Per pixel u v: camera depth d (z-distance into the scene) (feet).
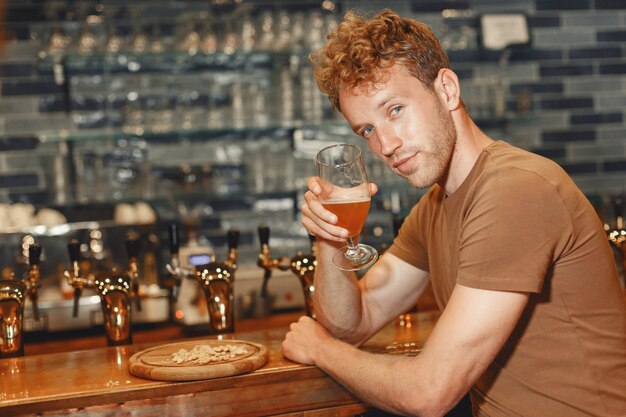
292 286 10.72
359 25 5.05
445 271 5.48
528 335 4.88
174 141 13.94
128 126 13.10
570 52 15.10
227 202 13.97
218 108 13.78
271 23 13.26
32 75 13.44
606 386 4.82
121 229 11.80
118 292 6.29
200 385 4.99
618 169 15.34
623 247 7.09
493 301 4.57
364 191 5.19
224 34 13.19
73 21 13.06
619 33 15.24
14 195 13.42
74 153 13.34
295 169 13.70
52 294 11.18
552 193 4.62
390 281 6.13
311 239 7.30
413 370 4.75
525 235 4.56
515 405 4.99
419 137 4.95
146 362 5.20
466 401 6.05
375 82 4.91
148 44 13.03
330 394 5.33
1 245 11.54
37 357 5.76
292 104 13.42
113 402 4.85
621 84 15.29
